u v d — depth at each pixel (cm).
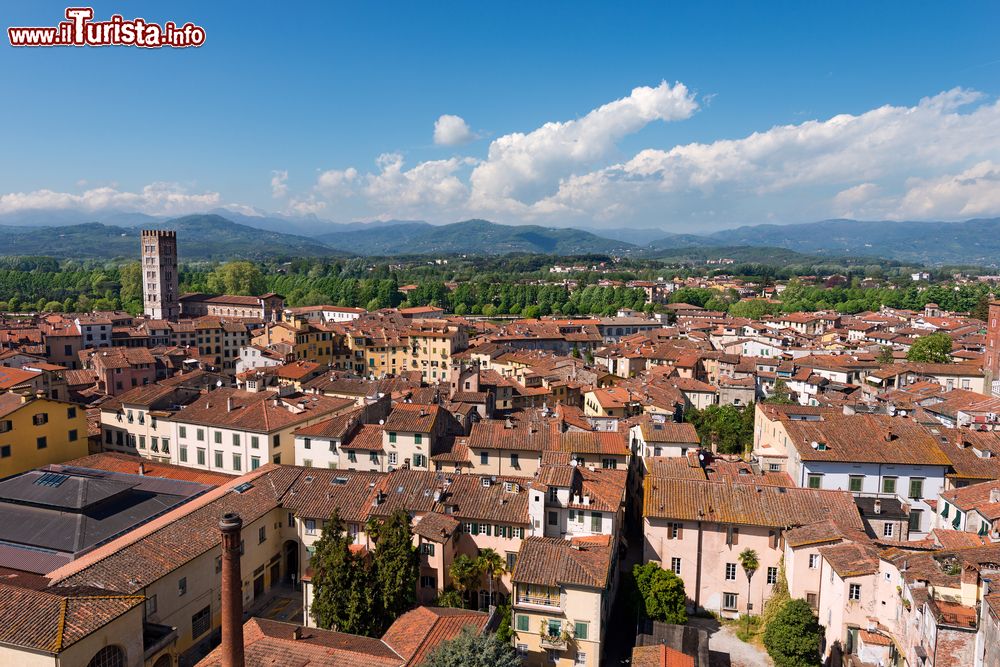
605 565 6819
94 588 5931
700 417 14550
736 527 7775
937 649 4691
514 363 19875
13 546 6838
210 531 7400
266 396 11994
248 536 7925
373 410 11419
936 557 5741
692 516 7838
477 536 8088
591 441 10006
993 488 7356
